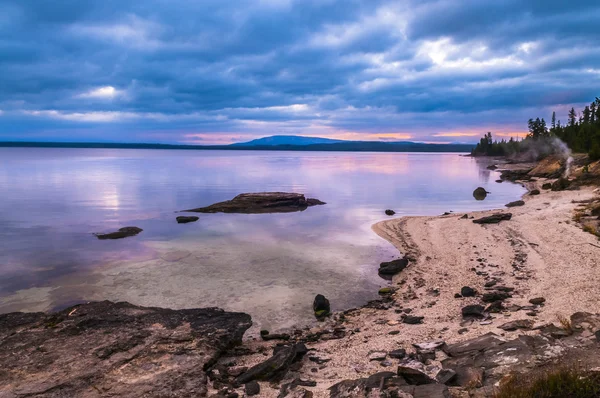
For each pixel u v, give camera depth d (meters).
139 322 14.08
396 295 18.19
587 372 7.50
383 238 29.92
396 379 9.27
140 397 9.60
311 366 11.40
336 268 22.48
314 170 128.25
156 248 27.02
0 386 9.94
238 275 21.19
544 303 14.88
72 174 101.06
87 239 29.98
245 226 35.38
